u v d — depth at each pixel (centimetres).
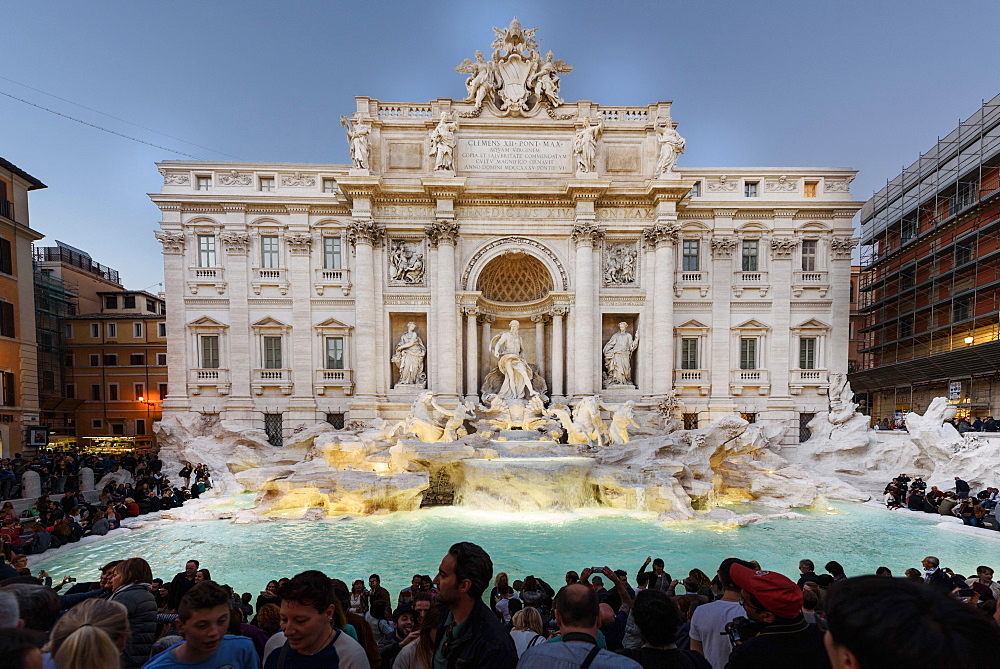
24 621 477
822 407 3978
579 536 2053
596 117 3838
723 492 2916
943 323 3834
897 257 4497
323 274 3922
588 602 402
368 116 3784
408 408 3734
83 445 4875
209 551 1873
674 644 441
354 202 3722
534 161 3888
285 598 432
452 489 2859
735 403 4012
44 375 4778
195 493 2845
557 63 3938
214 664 456
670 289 3800
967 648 180
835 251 4038
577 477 2609
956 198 3719
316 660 434
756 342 4050
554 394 3859
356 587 1154
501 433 3164
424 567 1689
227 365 3872
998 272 3322
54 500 2431
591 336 3766
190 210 3859
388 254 3872
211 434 3741
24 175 3469
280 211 3903
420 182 3728
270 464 3425
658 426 3547
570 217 3875
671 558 1767
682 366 4047
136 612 634
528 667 370
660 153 3784
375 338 3781
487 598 1444
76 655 357
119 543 1981
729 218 4034
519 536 2056
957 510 2305
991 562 1723
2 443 3231
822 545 1936
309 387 3875
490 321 4188
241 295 3856
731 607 565
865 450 3403
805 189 4109
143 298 5372
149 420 5025
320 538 2045
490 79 3859
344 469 2817
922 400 4075
